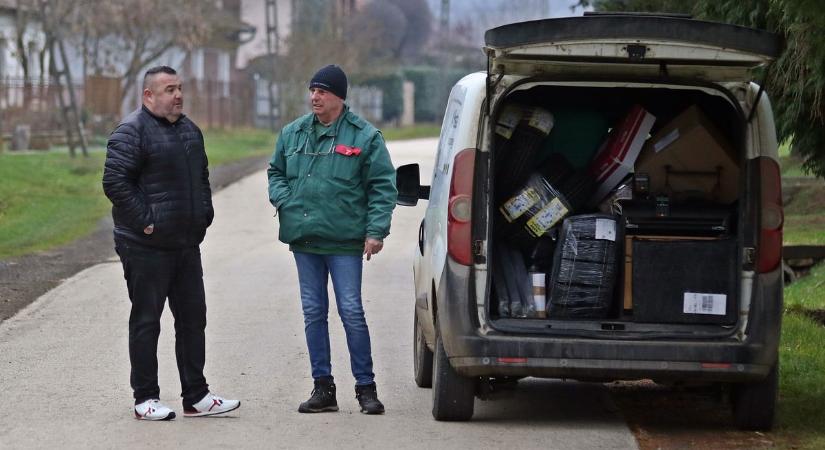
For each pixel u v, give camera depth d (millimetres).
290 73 104500
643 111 14820
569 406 16281
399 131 115438
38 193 48250
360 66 117375
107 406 15773
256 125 106750
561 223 14664
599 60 13492
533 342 13836
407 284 28031
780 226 14000
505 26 13125
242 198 49000
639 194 14633
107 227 40438
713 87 13867
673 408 16188
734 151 14727
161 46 82375
